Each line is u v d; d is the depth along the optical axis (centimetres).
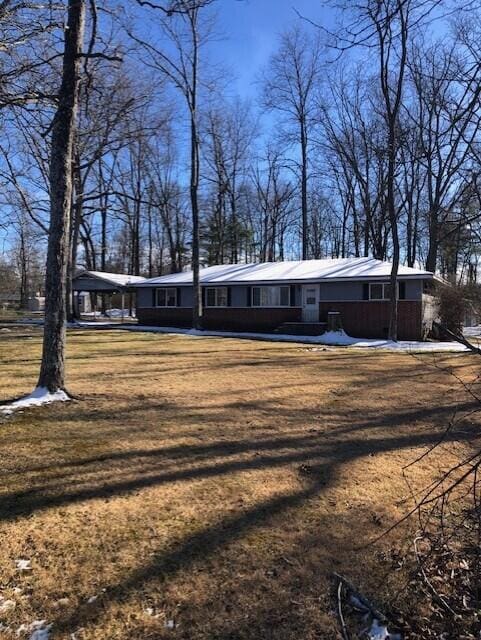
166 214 4294
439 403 763
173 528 363
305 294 2475
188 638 255
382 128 2533
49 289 746
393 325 2003
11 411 677
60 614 272
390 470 482
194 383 912
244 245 4606
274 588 295
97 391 817
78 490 427
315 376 1012
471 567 318
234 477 459
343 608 280
